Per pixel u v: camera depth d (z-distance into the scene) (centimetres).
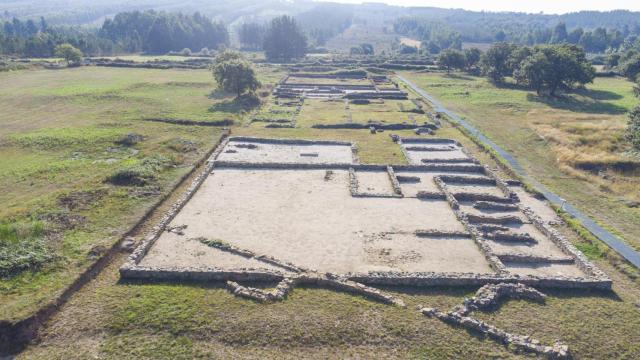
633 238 3300
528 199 4003
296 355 2141
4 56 13262
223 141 5491
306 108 7625
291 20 15262
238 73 7588
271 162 4728
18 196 3766
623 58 11400
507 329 2348
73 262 2750
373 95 8669
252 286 2645
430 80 10562
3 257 2686
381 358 2139
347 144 5562
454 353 2181
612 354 2211
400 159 4997
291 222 3459
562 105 7612
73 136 5300
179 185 4106
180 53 15888
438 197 3975
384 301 2531
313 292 2594
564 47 8631
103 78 9344
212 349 2156
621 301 2602
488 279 2684
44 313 2320
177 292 2555
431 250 3102
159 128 5838
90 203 3553
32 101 7112
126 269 2677
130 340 2192
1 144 5066
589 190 4200
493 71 10144
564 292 2670
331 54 17588
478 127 6303
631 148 4925
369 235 3288
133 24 19162
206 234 3238
